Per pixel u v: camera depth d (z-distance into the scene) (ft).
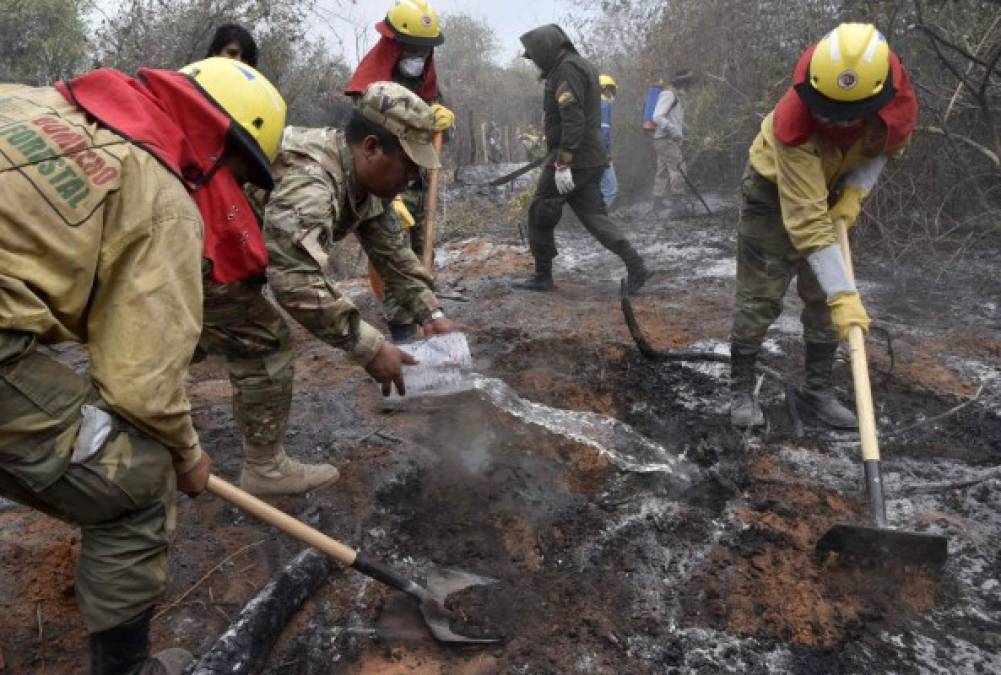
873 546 8.07
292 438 10.92
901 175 19.40
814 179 9.32
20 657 7.25
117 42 26.68
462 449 10.73
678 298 17.29
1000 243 19.35
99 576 5.78
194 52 26.35
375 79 13.05
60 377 5.44
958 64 19.58
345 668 7.32
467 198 32.99
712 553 8.75
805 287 10.92
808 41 23.32
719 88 28.30
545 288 18.60
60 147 5.20
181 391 5.53
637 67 32.12
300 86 28.63
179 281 5.43
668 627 7.75
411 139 7.89
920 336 14.35
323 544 7.20
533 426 11.21
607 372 13.19
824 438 11.05
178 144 5.82
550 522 9.30
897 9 18.61
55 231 5.06
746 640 7.56
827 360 11.23
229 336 8.13
